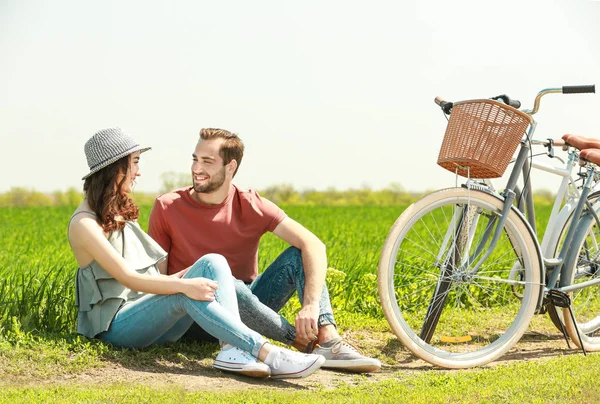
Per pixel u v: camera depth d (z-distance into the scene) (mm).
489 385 4844
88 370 4895
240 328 4902
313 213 32531
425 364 5734
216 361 4992
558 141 6191
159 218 5508
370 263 9453
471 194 5660
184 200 5531
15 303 6051
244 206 5547
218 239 5516
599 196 6293
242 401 4340
